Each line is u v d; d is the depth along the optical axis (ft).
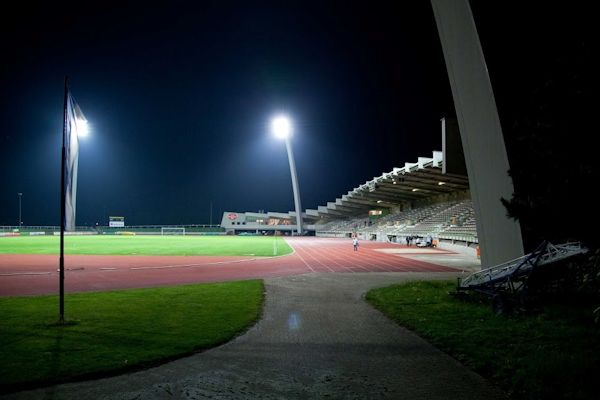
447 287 52.54
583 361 22.22
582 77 20.06
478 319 34.06
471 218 159.74
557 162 20.53
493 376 21.49
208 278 66.13
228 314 36.94
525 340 27.25
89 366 22.63
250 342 28.53
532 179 21.57
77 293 49.24
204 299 44.78
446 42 52.54
